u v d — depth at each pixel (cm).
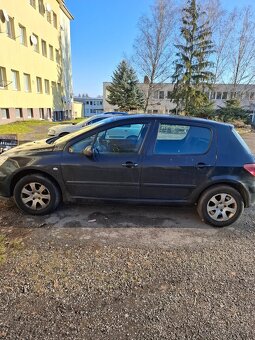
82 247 319
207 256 312
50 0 2878
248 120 3170
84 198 396
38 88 2636
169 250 321
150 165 376
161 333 205
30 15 2308
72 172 384
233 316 224
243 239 356
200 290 254
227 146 382
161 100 4756
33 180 388
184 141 384
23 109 2205
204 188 382
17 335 198
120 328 208
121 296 243
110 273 274
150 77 3409
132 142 384
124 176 381
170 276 273
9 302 230
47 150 397
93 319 216
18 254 298
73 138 390
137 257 304
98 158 382
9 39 1922
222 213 386
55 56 3144
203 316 223
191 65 3025
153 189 385
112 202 398
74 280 261
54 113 3134
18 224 370
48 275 266
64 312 222
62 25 3409
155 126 383
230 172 375
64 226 369
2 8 1802
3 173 395
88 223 381
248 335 206
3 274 265
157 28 3194
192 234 364
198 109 2894
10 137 777
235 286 262
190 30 3003
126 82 3862
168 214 423
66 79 3641
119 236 349
